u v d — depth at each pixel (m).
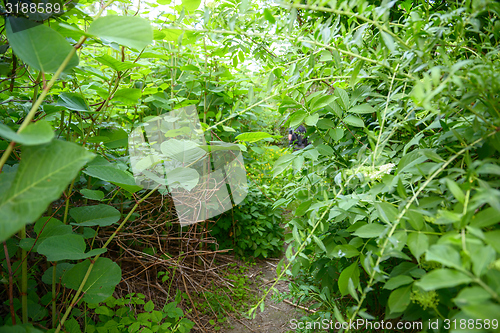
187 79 2.15
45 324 1.19
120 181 0.97
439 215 0.62
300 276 1.90
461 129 0.86
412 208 0.70
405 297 0.68
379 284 1.27
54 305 1.09
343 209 1.00
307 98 1.19
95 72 1.29
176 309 1.60
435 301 0.68
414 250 0.64
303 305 2.04
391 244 0.68
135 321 1.44
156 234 1.94
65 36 0.99
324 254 1.49
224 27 1.02
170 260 1.84
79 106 1.10
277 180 3.32
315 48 1.04
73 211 1.08
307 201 1.13
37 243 0.98
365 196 0.90
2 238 0.43
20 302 1.09
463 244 0.48
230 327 2.00
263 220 3.08
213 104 2.38
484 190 0.50
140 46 0.66
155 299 1.95
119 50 1.18
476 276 0.44
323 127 1.28
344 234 1.29
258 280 2.65
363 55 1.00
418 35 0.78
